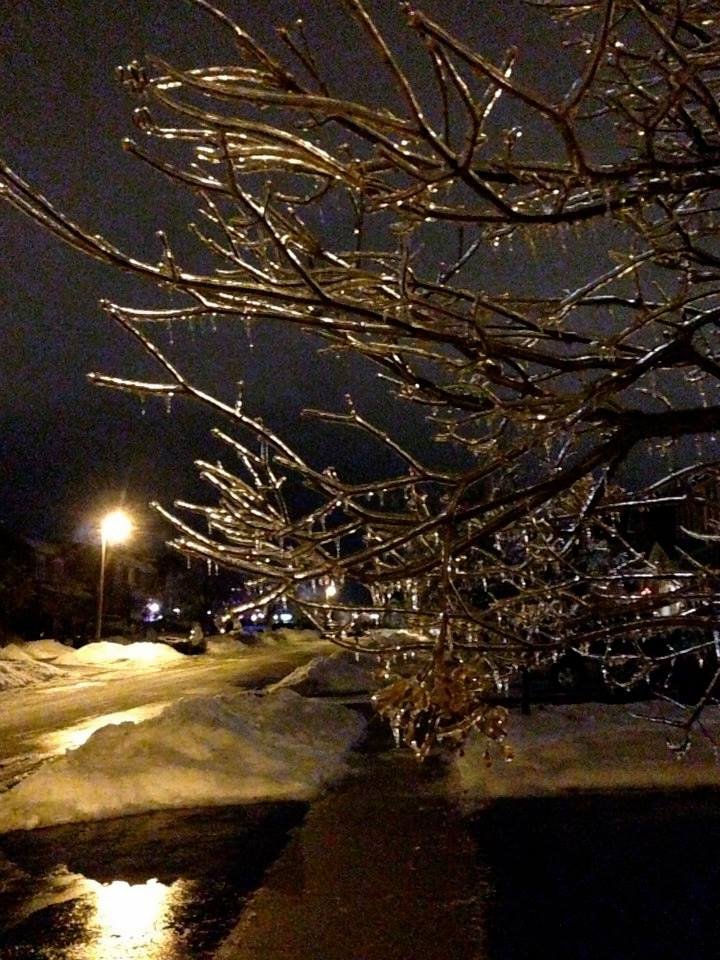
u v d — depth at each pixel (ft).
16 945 23.36
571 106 8.89
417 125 8.88
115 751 41.37
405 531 11.39
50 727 71.20
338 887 26.37
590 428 11.09
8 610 180.86
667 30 10.82
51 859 30.86
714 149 10.73
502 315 11.97
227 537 11.12
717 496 14.66
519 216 9.95
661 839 29.76
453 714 10.42
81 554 225.15
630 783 37.29
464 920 23.35
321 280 11.41
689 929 22.13
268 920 24.07
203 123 9.38
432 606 11.99
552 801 35.32
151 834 33.50
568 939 21.89
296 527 10.93
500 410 10.64
